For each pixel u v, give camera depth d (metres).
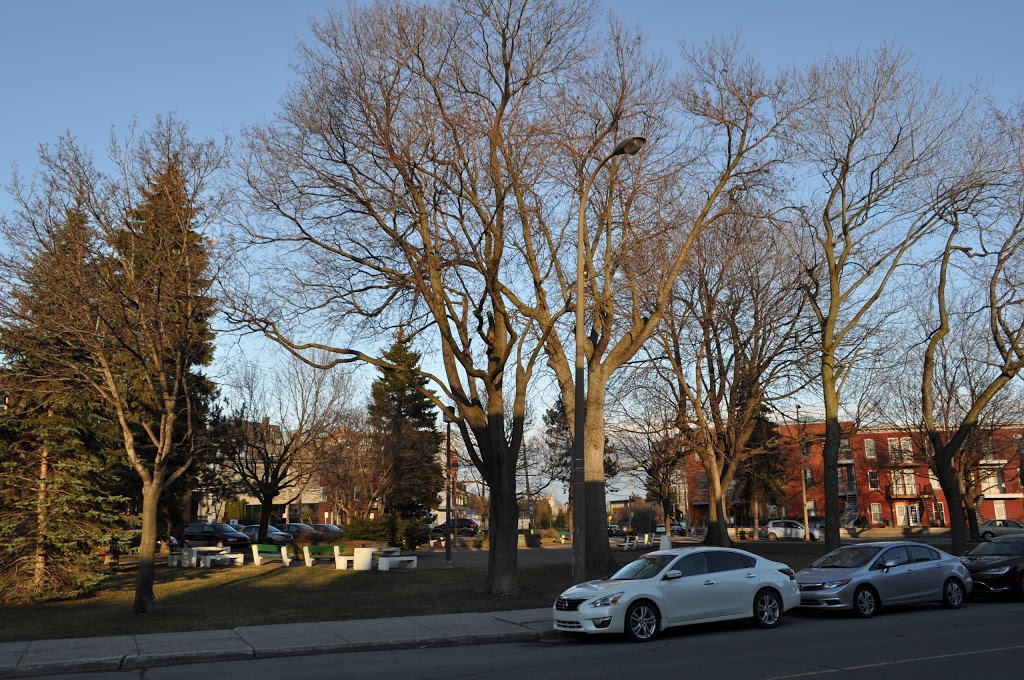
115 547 20.84
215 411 38.56
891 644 12.54
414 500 57.38
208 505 68.44
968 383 39.22
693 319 31.25
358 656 12.89
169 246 17.42
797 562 29.06
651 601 13.84
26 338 17.41
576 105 20.72
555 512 112.50
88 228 16.66
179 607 18.00
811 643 12.88
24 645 13.39
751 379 31.39
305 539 48.03
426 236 18.61
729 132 23.38
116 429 22.25
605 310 23.94
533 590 20.03
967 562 19.62
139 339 17.09
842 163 26.50
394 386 53.34
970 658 11.12
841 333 27.00
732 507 75.25
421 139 17.95
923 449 42.78
